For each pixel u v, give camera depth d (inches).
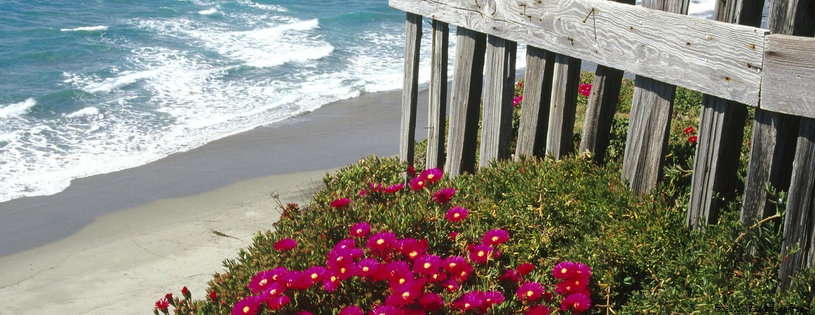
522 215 139.0
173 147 509.7
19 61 823.7
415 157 268.1
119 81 729.6
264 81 741.3
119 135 547.5
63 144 526.6
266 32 1040.8
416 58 195.8
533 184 145.8
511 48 166.6
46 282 307.3
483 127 179.5
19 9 1102.4
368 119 578.2
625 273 126.3
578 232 137.3
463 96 183.0
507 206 144.7
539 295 116.4
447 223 144.9
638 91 135.5
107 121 589.0
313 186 405.4
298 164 454.9
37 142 531.2
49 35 954.1
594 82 148.0
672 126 255.1
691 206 128.4
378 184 170.2
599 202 138.6
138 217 374.6
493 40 170.1
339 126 557.0
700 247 119.6
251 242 323.3
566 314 120.4
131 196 407.5
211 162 468.1
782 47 104.2
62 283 304.3
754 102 110.0
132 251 329.1
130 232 354.9
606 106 149.2
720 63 115.0
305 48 934.4
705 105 121.7
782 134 110.0
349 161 459.2
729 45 112.8
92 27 1006.4
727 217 122.3
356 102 642.8
